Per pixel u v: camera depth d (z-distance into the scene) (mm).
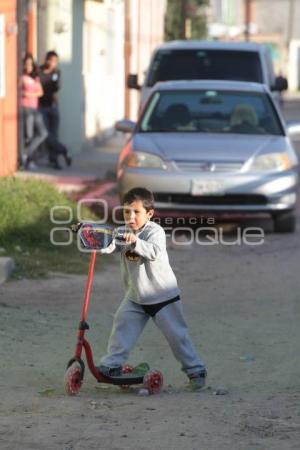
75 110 50438
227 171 30828
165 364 18828
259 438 13344
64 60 48344
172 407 15039
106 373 16062
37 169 42375
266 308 23109
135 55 72375
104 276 26047
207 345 20031
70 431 13617
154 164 31109
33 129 41906
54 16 47125
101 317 22047
